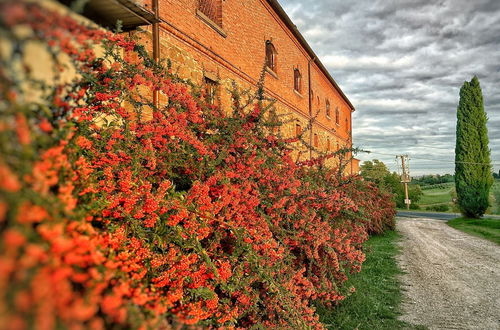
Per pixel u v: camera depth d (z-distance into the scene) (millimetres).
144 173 3861
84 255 1898
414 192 52125
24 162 1659
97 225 2934
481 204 25844
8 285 1259
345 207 6477
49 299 1354
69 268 1623
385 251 13047
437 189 82750
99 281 1802
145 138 3992
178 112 4727
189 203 3715
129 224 3174
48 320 1260
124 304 1894
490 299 7305
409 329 5742
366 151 7262
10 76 1731
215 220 3936
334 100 24969
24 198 1543
